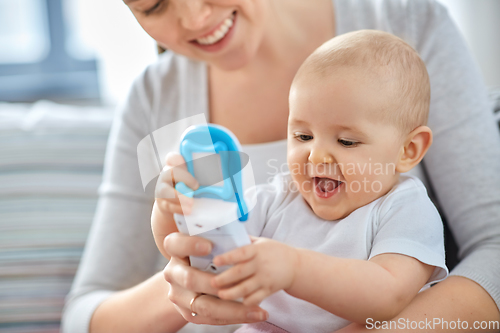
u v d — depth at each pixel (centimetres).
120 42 210
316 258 57
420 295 69
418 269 63
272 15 89
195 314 59
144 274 98
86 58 232
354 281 57
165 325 76
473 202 80
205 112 97
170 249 55
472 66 88
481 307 68
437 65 88
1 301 124
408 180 72
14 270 126
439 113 85
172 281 60
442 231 68
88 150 139
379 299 58
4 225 130
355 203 68
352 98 65
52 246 128
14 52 232
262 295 52
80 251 128
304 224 71
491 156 81
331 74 66
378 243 64
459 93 85
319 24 93
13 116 148
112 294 88
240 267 52
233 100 95
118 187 100
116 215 98
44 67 231
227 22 78
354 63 66
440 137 84
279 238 72
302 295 57
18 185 133
